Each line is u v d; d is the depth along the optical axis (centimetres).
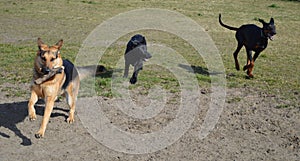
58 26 1731
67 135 622
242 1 2945
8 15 1941
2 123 654
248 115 742
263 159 571
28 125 650
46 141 597
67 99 651
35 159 541
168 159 561
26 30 1605
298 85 960
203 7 2544
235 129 675
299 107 795
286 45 1566
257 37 1027
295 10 2623
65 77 630
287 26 2025
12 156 546
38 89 582
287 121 718
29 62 1052
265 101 826
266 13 2422
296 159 575
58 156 552
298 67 1177
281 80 1005
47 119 582
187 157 569
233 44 1530
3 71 955
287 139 642
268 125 696
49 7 2253
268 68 1148
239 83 959
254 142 627
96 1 2556
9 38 1423
